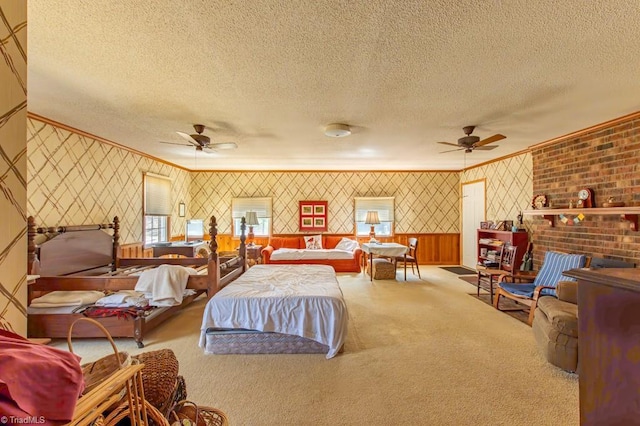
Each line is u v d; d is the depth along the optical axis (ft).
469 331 11.14
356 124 12.32
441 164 23.02
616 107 10.28
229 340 9.52
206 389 7.53
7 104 3.58
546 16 5.65
